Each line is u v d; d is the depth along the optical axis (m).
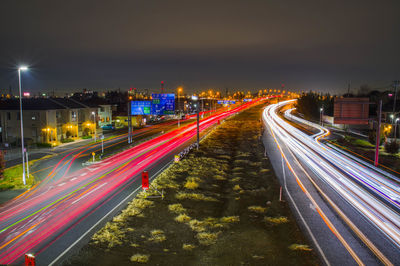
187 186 27.06
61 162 37.81
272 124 89.12
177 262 14.27
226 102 121.56
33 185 27.53
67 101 63.47
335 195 24.66
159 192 24.64
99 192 25.11
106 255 14.89
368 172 32.84
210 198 24.30
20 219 19.41
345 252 15.22
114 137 61.59
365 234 17.38
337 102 30.16
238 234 17.45
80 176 30.64
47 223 18.77
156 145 51.09
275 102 197.50
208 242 16.34
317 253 15.09
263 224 18.95
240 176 31.88
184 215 20.11
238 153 45.72
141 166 35.06
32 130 52.03
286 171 33.03
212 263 14.15
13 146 49.94
